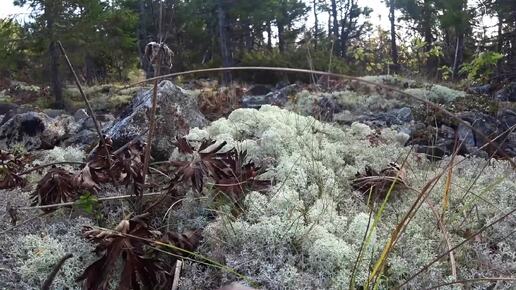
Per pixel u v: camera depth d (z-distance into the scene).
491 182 2.61
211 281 1.83
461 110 6.70
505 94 10.51
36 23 13.45
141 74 20.62
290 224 2.05
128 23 15.37
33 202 2.21
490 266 1.91
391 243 1.53
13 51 14.04
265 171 2.55
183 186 2.35
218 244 1.97
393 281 1.82
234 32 29.69
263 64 19.59
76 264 1.88
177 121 3.36
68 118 6.86
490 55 9.01
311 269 1.88
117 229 1.76
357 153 3.22
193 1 24.86
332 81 8.45
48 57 13.97
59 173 2.19
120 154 2.32
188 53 26.69
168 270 1.88
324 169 2.65
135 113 3.32
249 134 3.25
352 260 1.86
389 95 7.73
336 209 2.42
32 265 1.83
